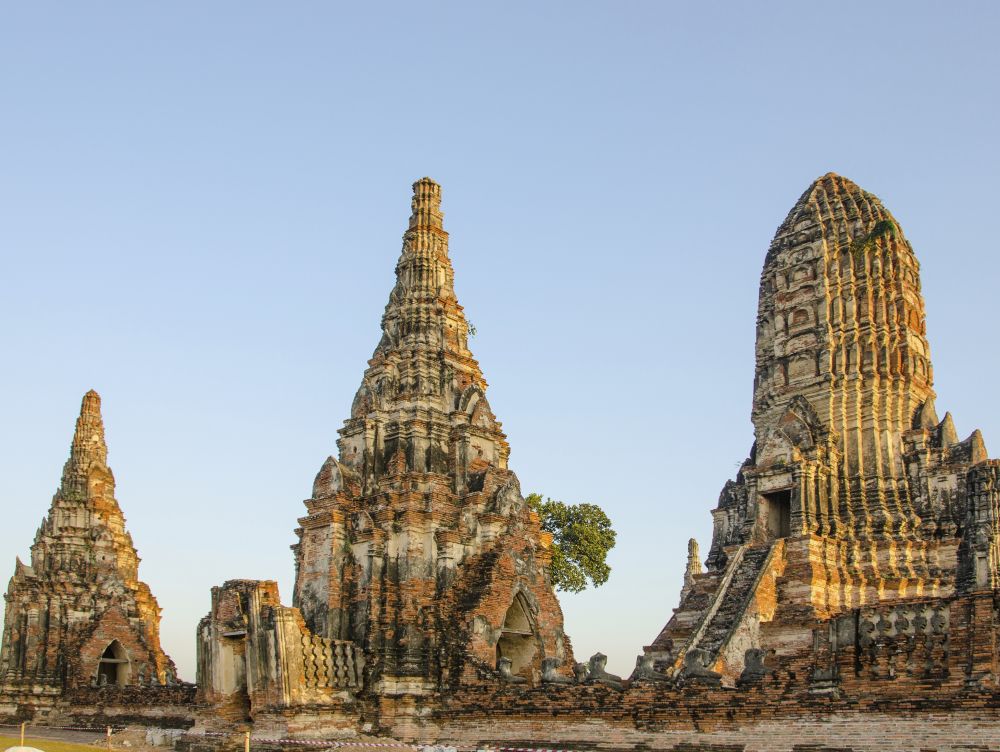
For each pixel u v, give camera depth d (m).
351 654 48.69
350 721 47.44
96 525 75.94
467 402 55.53
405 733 46.78
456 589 50.25
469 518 51.88
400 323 57.56
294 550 54.22
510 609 52.31
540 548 53.19
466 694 46.53
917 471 54.19
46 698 68.19
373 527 50.78
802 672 36.62
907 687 33.41
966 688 31.73
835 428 56.12
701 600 55.88
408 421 53.97
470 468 53.91
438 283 58.69
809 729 34.38
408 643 48.88
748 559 53.38
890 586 51.47
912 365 56.75
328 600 50.38
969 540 37.56
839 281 58.53
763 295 61.94
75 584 72.56
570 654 51.47
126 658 70.38
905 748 32.00
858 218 59.72
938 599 35.16
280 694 45.91
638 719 39.09
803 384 57.88
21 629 69.88
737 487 61.28
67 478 77.62
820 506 53.59
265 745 45.41
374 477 53.72
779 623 50.06
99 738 56.56
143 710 59.19
